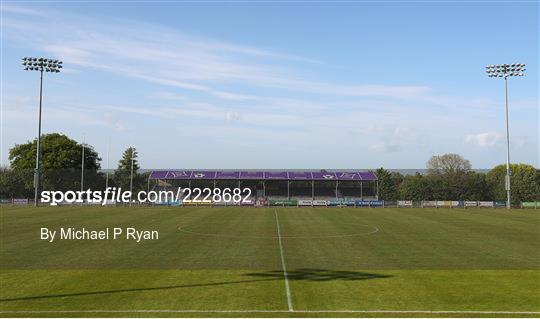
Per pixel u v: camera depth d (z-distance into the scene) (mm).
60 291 15250
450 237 29875
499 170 111438
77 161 90188
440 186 78438
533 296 14781
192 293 14984
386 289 15609
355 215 48219
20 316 12539
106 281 16734
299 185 86562
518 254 23281
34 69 61375
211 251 23781
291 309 13227
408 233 31953
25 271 18547
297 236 30078
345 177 78938
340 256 22500
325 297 14531
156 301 14016
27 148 90812
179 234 30797
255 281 16797
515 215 48438
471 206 66312
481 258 22062
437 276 17812
